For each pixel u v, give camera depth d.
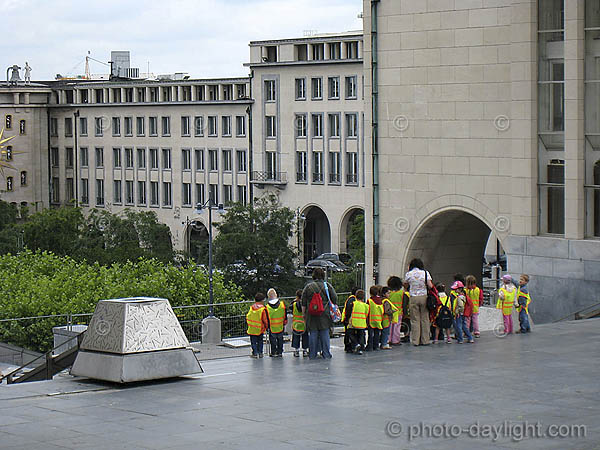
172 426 17.70
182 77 135.25
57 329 39.50
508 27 39.72
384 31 43.66
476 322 30.00
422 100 42.62
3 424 17.89
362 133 97.69
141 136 119.25
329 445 16.23
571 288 38.12
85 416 18.58
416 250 43.84
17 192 129.12
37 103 129.50
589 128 37.69
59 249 91.50
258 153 106.62
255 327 27.56
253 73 106.25
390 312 27.84
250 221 80.12
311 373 23.89
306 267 96.00
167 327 22.58
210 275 55.78
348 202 99.44
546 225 39.38
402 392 21.02
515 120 39.56
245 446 16.20
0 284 56.59
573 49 37.44
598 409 19.06
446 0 41.53
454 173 41.84
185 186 115.19
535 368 24.12
